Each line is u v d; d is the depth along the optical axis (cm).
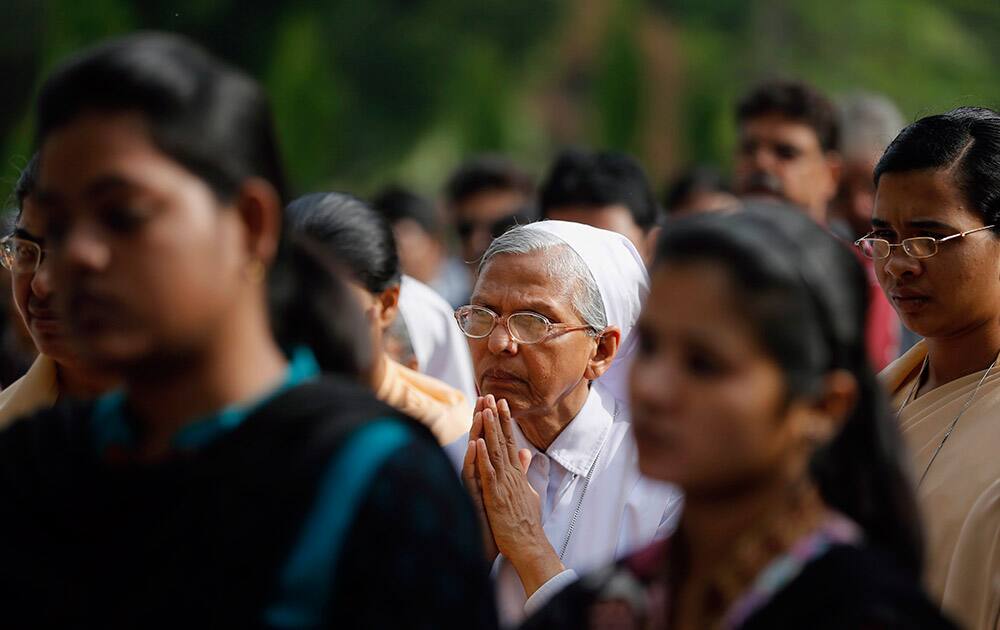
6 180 1097
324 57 5584
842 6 5616
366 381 583
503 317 911
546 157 6294
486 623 507
